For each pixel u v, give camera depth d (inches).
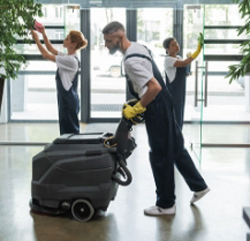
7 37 148.3
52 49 171.0
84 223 109.3
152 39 262.8
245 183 142.7
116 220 111.2
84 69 265.1
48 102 205.8
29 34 171.3
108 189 107.6
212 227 106.7
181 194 131.4
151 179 146.7
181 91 186.1
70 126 165.0
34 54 195.8
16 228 106.2
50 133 207.6
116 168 111.0
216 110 228.5
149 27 261.6
